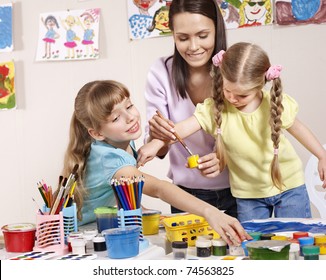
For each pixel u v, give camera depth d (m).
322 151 1.46
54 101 2.32
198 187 1.66
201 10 1.43
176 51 1.54
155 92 1.62
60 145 2.33
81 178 1.33
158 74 1.62
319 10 1.97
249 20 2.03
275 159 1.39
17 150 2.38
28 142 2.37
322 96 2.00
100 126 1.32
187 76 1.56
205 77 1.54
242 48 1.35
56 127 2.33
